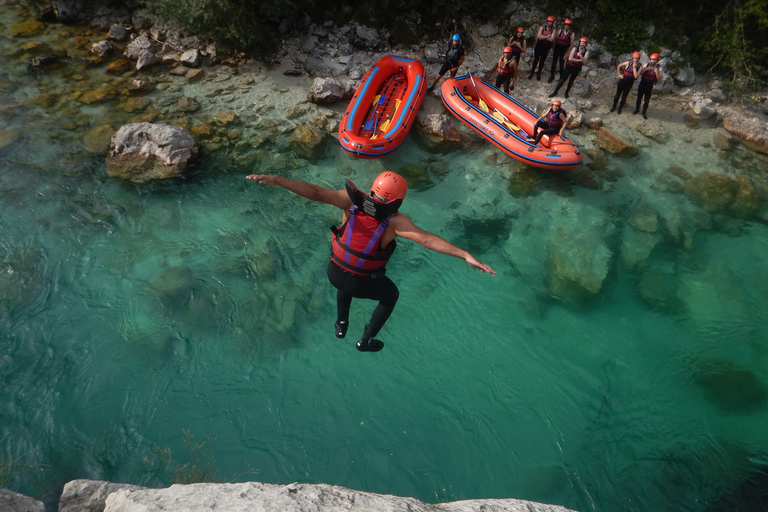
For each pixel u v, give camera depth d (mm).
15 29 13508
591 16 14547
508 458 6648
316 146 11227
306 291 8492
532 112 11844
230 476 6098
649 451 6797
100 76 12430
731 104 13250
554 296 8836
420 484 6316
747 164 11766
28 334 7406
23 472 5836
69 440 6262
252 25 12906
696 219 10438
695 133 12539
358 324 8102
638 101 12648
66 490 3990
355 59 13984
